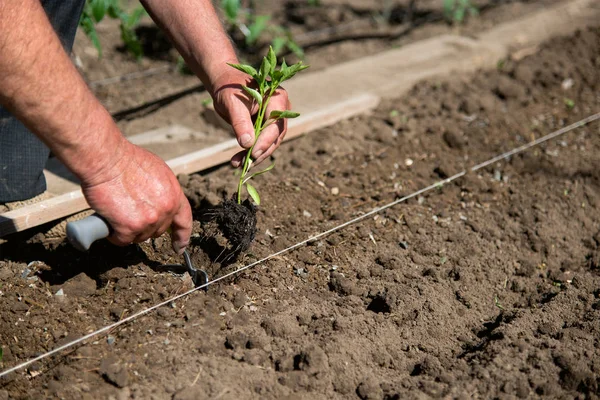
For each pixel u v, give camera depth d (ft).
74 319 4.97
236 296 5.12
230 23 8.93
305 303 5.18
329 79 7.44
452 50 8.31
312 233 5.67
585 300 5.34
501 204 6.12
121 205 4.50
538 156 6.61
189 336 4.89
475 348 5.05
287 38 8.25
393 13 10.16
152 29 8.86
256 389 4.69
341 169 6.32
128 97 7.45
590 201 6.20
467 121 7.03
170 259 5.32
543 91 7.55
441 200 6.10
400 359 4.95
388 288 5.31
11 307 4.99
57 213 5.49
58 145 4.34
